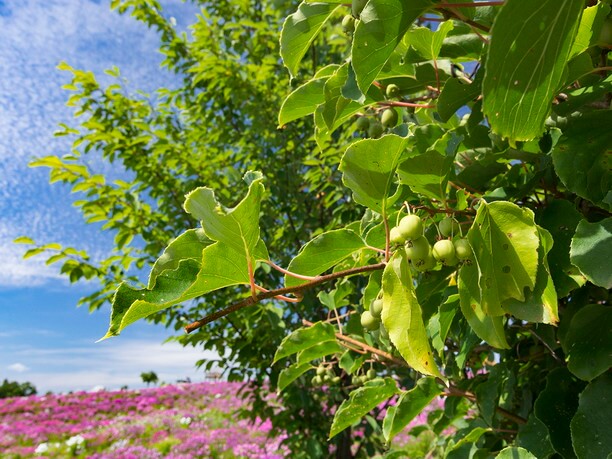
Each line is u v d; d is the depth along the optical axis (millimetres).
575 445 375
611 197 367
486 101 241
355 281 1154
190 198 301
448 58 532
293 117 529
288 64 481
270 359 1613
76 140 1583
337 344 736
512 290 348
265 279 1437
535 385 566
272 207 1642
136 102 1768
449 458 596
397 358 693
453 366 627
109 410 4672
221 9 2043
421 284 478
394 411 611
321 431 1638
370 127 587
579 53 357
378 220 536
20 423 4176
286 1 1628
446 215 406
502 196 483
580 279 387
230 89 1710
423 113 672
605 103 424
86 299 1435
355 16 377
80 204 1563
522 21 208
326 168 1393
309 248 435
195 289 328
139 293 314
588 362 390
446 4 336
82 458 3324
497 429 559
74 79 1665
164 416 4312
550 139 453
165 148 1583
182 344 1625
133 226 1612
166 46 1960
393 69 546
